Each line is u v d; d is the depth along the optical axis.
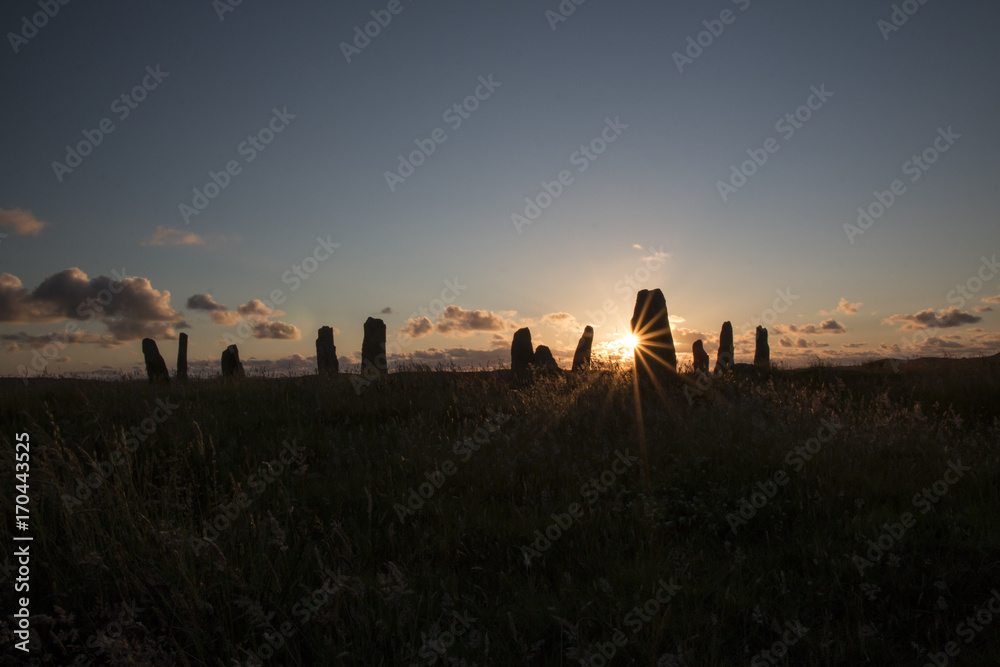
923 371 13.01
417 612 3.42
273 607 3.58
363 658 3.13
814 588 3.90
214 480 5.45
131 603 3.43
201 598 3.45
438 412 9.02
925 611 3.68
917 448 6.62
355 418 8.91
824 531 4.66
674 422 7.87
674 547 4.52
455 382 11.38
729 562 4.27
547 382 10.88
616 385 10.82
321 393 10.21
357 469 6.25
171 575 3.58
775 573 4.07
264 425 8.09
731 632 3.50
